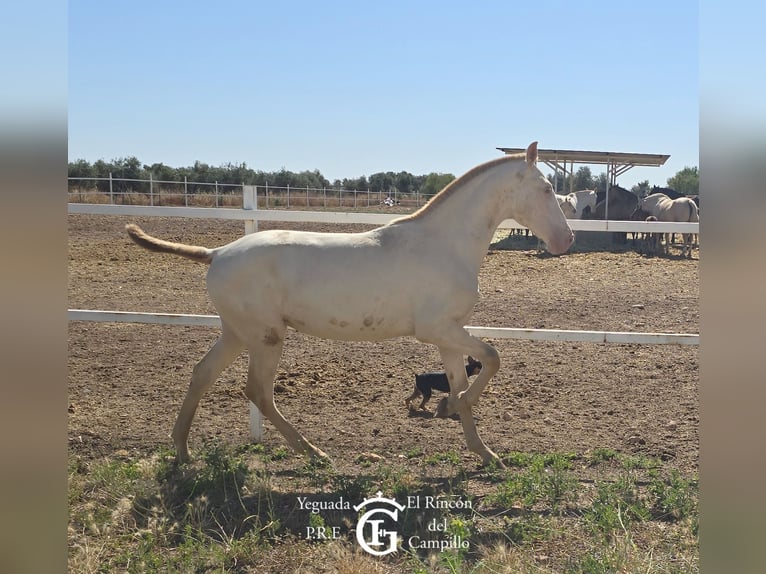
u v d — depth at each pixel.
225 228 20.11
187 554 3.46
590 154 21.41
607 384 6.59
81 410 5.75
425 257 4.56
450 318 4.57
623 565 3.25
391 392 6.38
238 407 5.99
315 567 3.42
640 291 11.92
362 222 5.40
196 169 36.97
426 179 44.94
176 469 4.52
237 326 4.58
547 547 3.58
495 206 4.76
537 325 8.94
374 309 4.50
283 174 41.22
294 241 4.55
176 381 6.59
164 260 14.59
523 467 4.71
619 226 5.49
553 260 16.39
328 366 7.15
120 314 5.48
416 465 4.76
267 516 3.93
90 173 29.83
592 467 4.70
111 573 3.32
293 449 4.88
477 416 5.73
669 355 7.68
